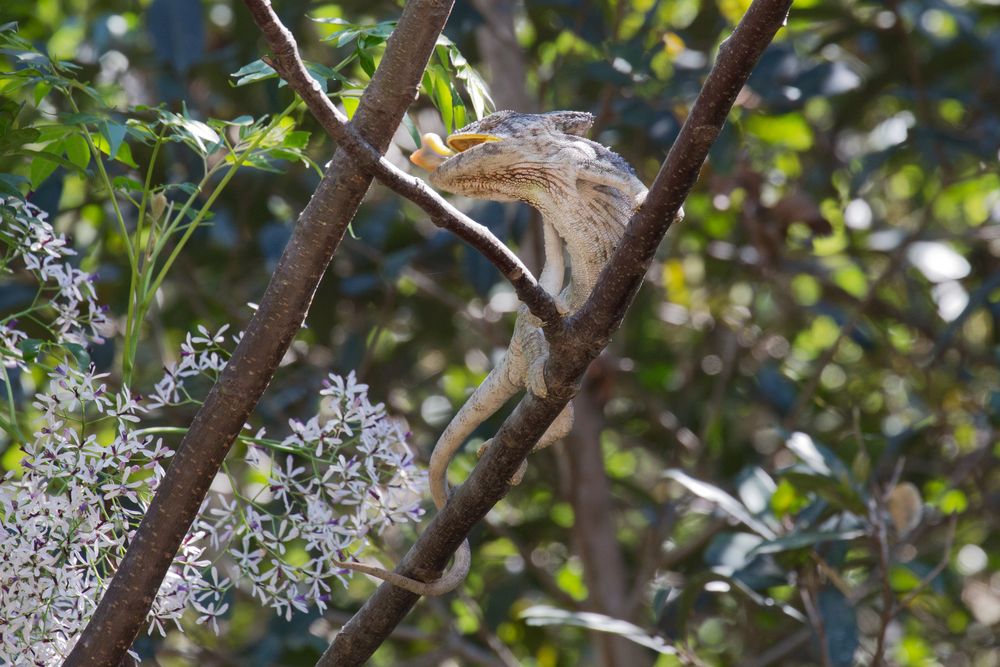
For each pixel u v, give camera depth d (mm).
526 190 3320
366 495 3725
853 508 5738
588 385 8586
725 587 6348
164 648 7926
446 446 3631
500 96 8375
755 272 9391
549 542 9906
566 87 9258
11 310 7250
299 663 8023
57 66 3975
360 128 3203
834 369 10531
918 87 9086
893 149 8883
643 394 9547
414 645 9742
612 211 3295
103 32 8453
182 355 3756
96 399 3510
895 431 9469
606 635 8297
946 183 9203
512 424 3328
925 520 7625
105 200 7258
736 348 9055
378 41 3852
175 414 7926
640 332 9906
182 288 8766
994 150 8750
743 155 8539
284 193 8664
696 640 9016
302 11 8133
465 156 3293
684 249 9984
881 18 9578
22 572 3258
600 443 8633
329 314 8625
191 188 4047
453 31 7672
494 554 9852
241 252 8930
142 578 3258
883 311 9922
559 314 3107
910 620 9352
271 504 5625
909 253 9023
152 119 7762
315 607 7762
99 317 3916
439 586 3516
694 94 8188
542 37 9242
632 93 8688
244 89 8484
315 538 3666
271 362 3281
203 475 3285
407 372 9438
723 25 8773
